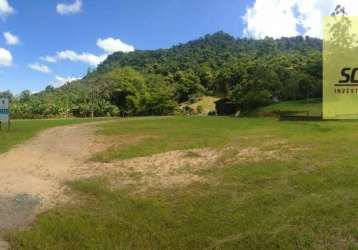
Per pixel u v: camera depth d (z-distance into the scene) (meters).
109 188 8.95
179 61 133.00
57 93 99.88
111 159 12.70
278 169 9.66
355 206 6.55
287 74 63.31
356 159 10.09
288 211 6.61
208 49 146.12
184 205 7.44
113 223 6.69
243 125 25.86
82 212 7.32
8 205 7.86
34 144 16.86
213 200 7.60
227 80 94.44
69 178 10.16
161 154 13.18
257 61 92.00
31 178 10.20
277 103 54.34
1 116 23.83
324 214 6.33
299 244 5.43
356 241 5.37
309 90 56.16
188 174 9.95
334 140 13.95
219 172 9.87
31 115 68.19
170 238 6.04
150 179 9.66
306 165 9.88
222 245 5.64
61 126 28.25
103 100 81.44
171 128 23.80
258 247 5.49
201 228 6.31
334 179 8.30
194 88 98.12
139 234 6.24
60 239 6.13
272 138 15.99
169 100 80.25
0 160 12.73
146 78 90.06
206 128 23.33
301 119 32.00
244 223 6.35
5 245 5.97
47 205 7.86
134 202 7.77
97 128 25.20
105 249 5.76
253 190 8.08
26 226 6.71
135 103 78.69
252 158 11.41
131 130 22.81
